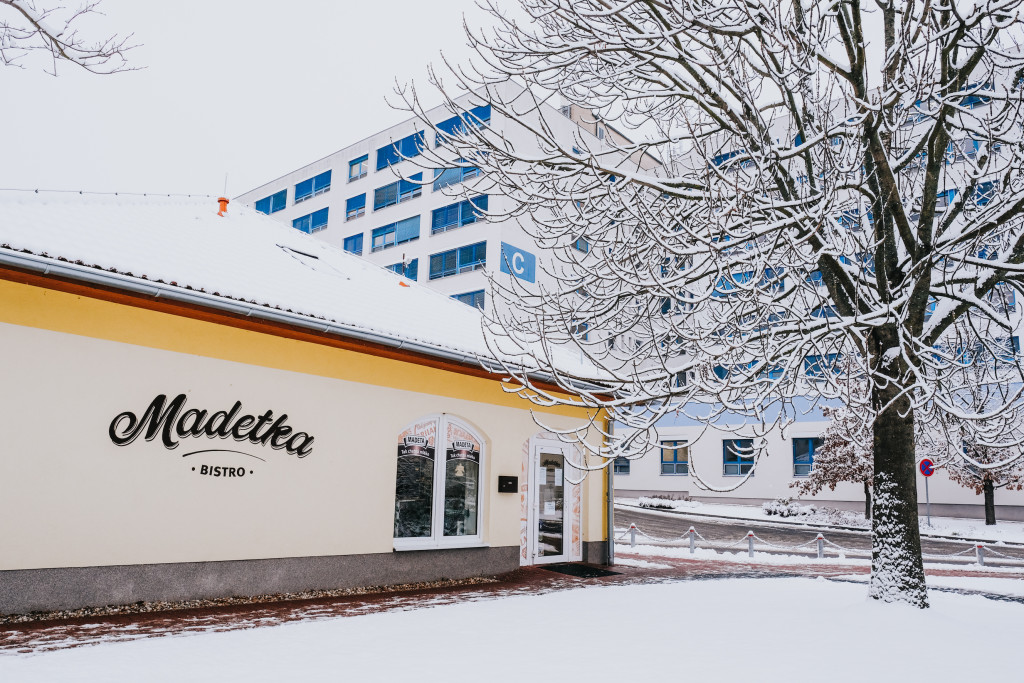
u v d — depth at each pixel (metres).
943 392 8.84
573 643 7.05
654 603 9.66
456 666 6.05
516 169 9.28
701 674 5.94
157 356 8.62
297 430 9.90
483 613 8.70
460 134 8.95
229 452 9.16
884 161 8.55
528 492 13.84
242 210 15.61
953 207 9.28
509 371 8.19
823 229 9.04
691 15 7.54
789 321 8.76
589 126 34.81
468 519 12.44
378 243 43.69
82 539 7.82
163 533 8.46
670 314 8.91
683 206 9.07
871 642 7.21
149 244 9.72
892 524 8.90
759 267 7.57
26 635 6.73
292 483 9.78
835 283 9.80
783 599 10.14
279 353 9.82
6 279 7.54
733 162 8.18
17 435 7.48
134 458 8.30
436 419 12.02
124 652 6.15
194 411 8.86
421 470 11.71
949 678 5.96
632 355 9.34
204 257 10.27
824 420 33.00
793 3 8.53
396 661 6.16
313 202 49.06
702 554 18.38
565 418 14.55
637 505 35.31
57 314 7.88
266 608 8.67
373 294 12.97
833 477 28.14
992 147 8.57
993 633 7.77
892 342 9.13
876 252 9.06
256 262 11.40
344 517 10.33
